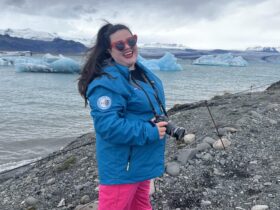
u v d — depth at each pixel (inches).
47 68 3307.1
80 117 1090.1
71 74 3218.5
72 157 311.1
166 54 3590.1
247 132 280.1
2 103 1465.3
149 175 134.2
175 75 3459.6
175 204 200.2
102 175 132.0
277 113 334.3
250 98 442.9
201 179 220.1
